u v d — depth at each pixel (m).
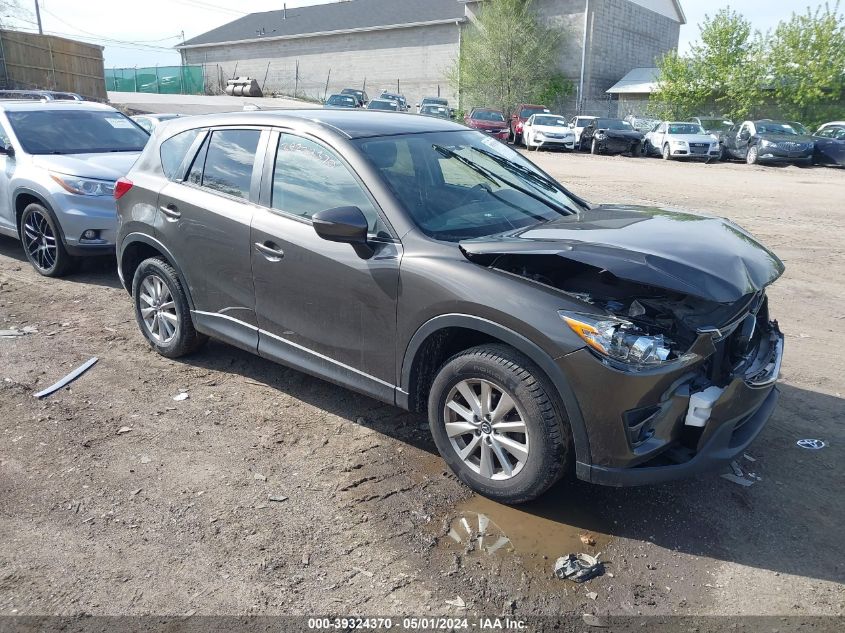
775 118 33.03
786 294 7.19
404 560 3.03
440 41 46.06
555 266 3.46
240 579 2.90
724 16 33.28
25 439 3.99
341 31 49.84
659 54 45.09
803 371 5.15
